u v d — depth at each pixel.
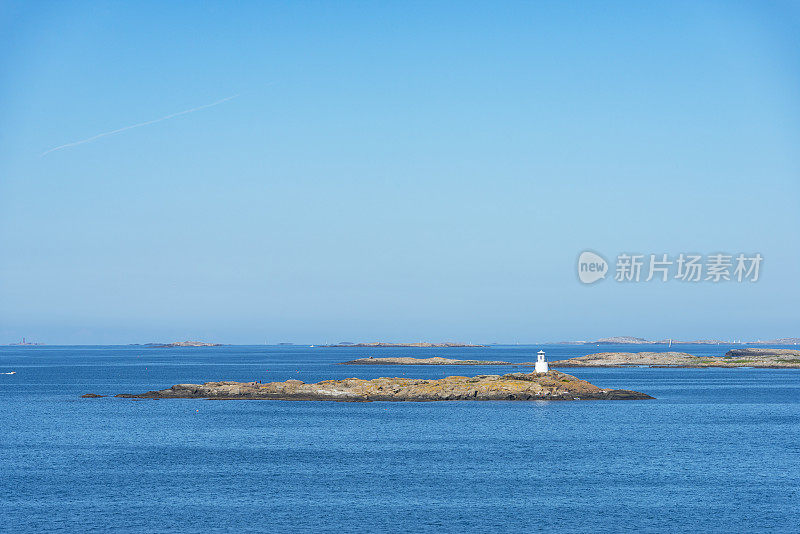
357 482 65.88
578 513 55.97
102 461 75.44
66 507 57.47
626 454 79.31
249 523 53.53
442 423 105.44
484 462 74.94
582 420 109.25
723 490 62.81
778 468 71.75
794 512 56.16
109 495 61.16
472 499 60.03
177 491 62.56
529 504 58.47
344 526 52.91
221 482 65.81
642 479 67.00
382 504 58.47
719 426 102.31
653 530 52.03
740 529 52.19
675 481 66.19
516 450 81.88
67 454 79.50
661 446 84.50
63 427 100.50
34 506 57.81
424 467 72.44
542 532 51.69
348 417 113.12
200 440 89.19
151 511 56.44
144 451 81.38
